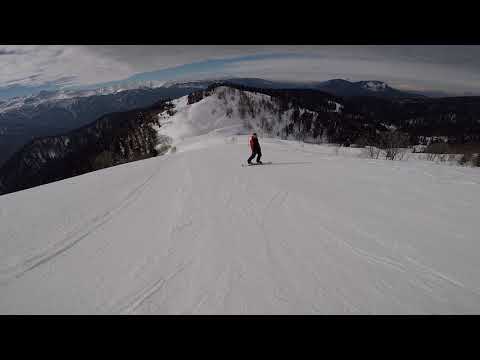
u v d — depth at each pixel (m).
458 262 3.47
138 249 4.32
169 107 186.75
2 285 3.58
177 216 5.64
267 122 161.75
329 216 5.11
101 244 4.61
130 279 3.51
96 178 10.39
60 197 7.67
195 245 4.28
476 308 2.73
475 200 5.68
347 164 10.55
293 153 15.69
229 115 155.38
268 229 4.67
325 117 189.38
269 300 2.93
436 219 4.79
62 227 5.46
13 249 4.59
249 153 15.88
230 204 6.10
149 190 7.93
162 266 3.74
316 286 3.11
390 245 3.96
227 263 3.68
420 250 3.79
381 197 6.09
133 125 159.38
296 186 7.31
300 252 3.86
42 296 3.31
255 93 198.88
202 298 3.02
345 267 3.45
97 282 3.51
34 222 5.79
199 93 190.25
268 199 6.30
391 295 2.93
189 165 12.05
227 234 4.58
